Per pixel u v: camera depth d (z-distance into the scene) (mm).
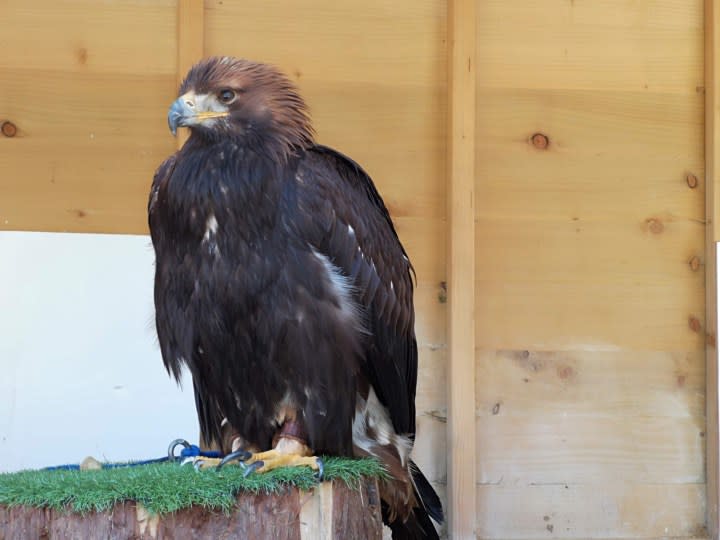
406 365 4797
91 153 5555
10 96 5527
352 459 4320
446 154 5723
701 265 5906
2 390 5359
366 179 4703
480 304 5738
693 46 5980
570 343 5789
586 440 5773
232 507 3738
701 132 5953
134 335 5477
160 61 5625
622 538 5762
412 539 4992
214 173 4297
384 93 5762
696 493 5824
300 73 5719
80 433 5402
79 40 5590
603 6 5926
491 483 5691
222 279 4289
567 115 5871
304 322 4270
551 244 5809
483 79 5824
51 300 5422
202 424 4852
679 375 5859
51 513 3590
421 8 5809
